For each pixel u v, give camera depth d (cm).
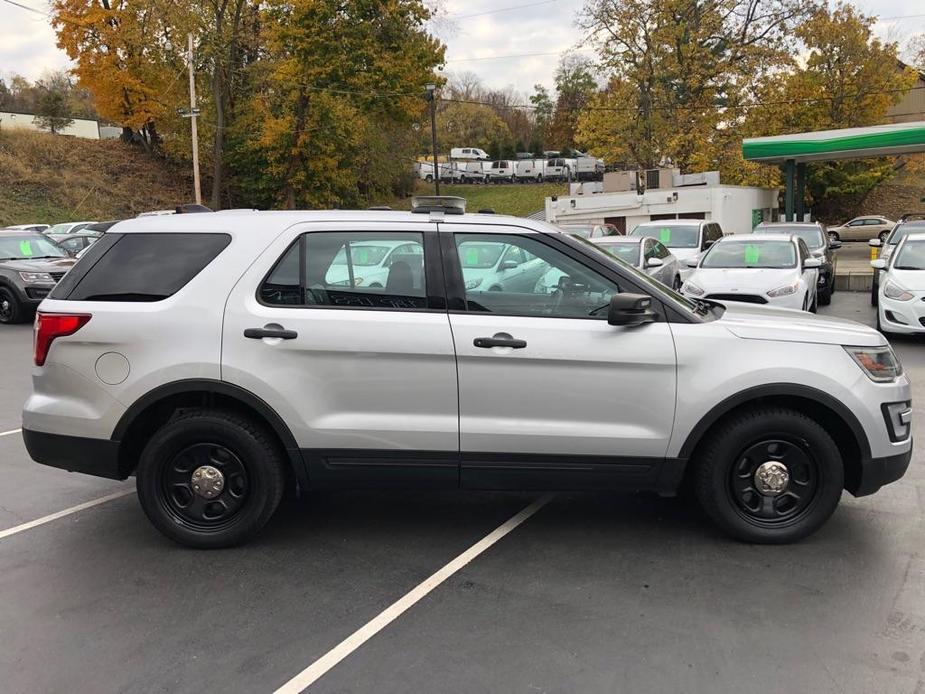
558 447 393
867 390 391
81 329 402
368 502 484
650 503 476
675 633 320
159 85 3797
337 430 394
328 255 405
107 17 3634
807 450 398
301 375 393
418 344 389
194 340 396
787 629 322
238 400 409
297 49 3366
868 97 4034
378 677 291
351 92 3559
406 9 3628
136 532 442
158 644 318
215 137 3766
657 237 1739
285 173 3784
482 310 396
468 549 410
